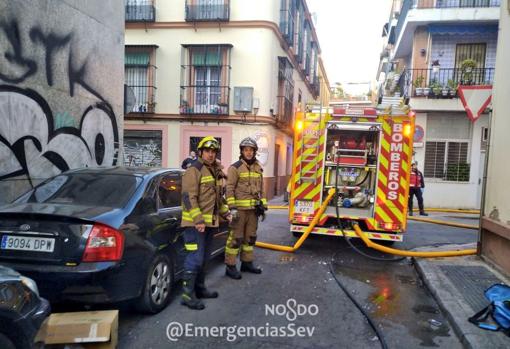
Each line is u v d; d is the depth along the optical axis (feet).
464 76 49.42
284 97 60.23
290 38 62.13
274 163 60.34
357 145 24.35
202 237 14.98
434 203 52.01
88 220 11.84
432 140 51.93
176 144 53.93
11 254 11.89
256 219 19.29
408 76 52.44
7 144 21.24
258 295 16.38
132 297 12.58
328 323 13.84
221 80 53.06
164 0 53.16
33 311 9.32
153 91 53.72
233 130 52.70
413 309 15.38
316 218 23.34
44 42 23.56
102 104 29.07
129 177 15.02
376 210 22.98
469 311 14.14
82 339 10.55
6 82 21.08
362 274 20.03
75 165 26.37
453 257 22.47
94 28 27.86
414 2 49.93
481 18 48.06
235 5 51.78
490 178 21.34
